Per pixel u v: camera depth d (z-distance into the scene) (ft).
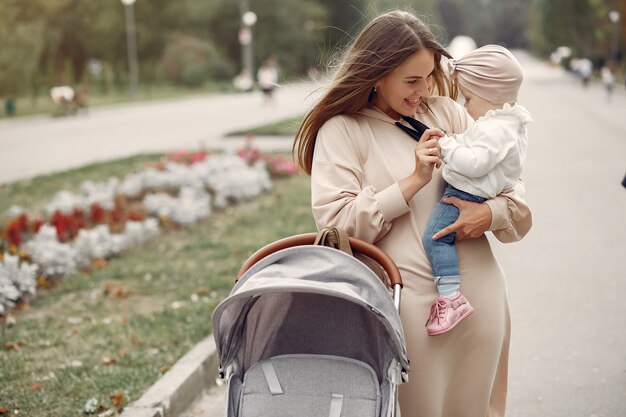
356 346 9.25
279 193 39.68
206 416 15.24
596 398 15.42
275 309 9.30
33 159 61.82
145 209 33.19
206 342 17.60
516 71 9.90
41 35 145.69
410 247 10.00
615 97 126.93
